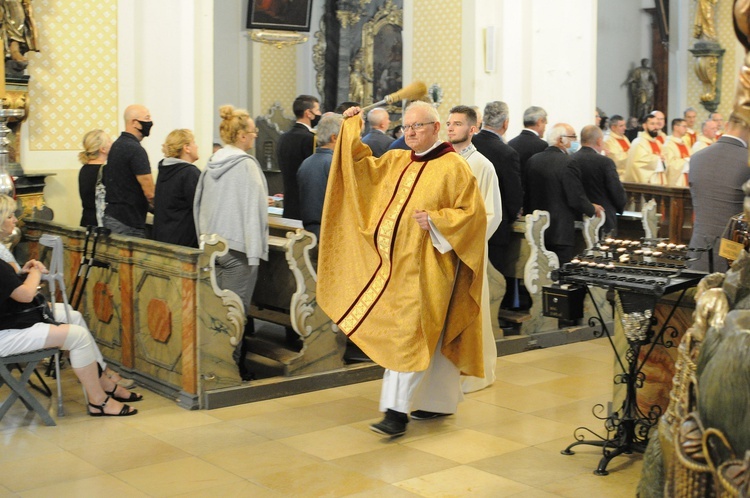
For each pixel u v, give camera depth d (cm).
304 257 575
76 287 627
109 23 764
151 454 461
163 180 595
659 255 458
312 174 641
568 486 421
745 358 276
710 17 1667
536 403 559
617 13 1738
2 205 511
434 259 482
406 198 491
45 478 427
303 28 1443
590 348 706
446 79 1027
